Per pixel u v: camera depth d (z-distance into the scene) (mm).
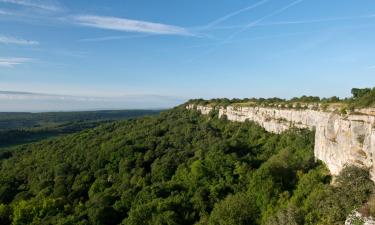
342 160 36062
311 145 55656
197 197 50062
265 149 69062
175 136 90000
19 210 55250
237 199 42562
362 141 32156
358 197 28312
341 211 28469
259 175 44625
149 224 45062
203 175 56250
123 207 54312
